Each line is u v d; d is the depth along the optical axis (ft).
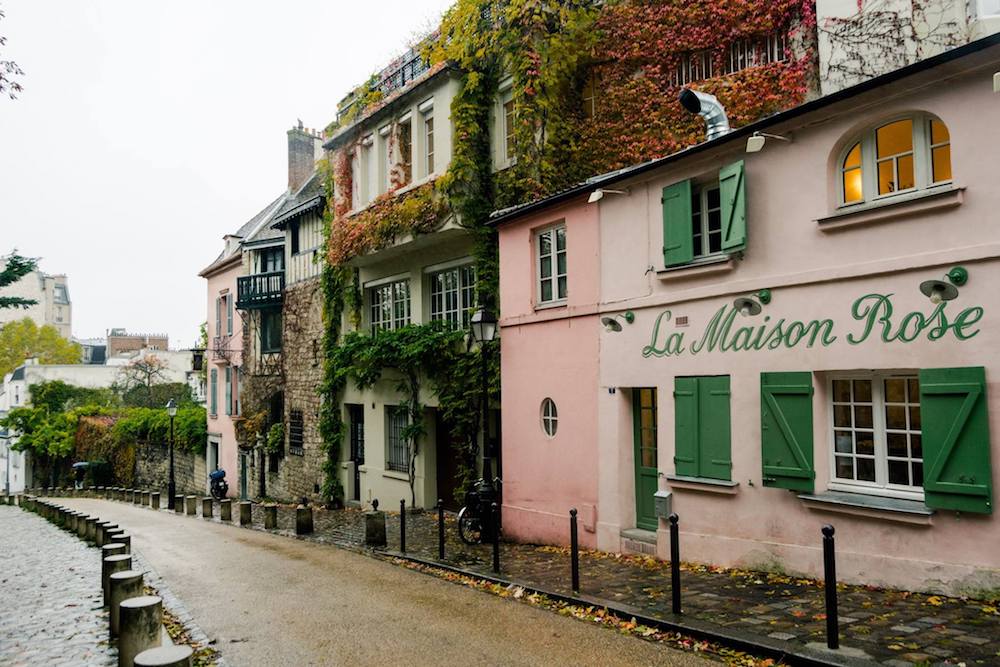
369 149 59.62
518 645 20.40
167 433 118.52
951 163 21.67
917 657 16.74
